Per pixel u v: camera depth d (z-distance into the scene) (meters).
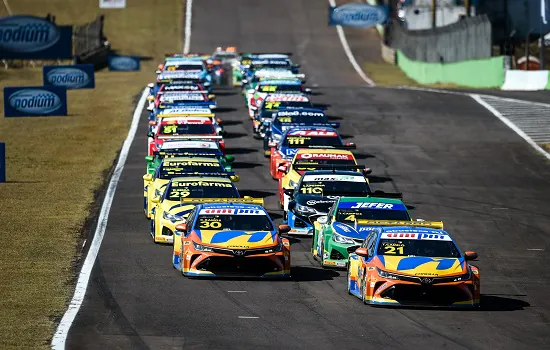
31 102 188.38
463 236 103.56
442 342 60.94
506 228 108.00
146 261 86.00
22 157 152.25
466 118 186.50
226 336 61.41
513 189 130.25
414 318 67.19
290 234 100.62
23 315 66.31
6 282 77.12
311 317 66.94
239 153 153.88
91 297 72.31
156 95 180.50
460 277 69.88
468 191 128.50
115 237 97.31
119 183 130.12
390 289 69.75
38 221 105.06
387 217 86.94
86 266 83.69
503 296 77.31
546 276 86.62
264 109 163.50
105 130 177.62
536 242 101.75
